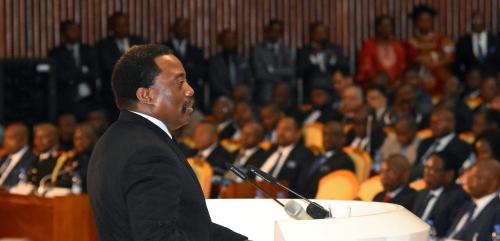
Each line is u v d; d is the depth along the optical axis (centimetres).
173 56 615
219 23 3055
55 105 2352
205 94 2756
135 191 571
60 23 2688
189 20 2819
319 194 1636
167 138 607
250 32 3081
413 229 561
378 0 3150
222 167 2022
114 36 2639
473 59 2806
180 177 586
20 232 1422
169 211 566
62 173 1867
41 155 2030
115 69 615
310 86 2719
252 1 3078
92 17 2934
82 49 2620
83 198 1388
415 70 2556
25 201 1406
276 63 2734
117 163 586
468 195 1450
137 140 589
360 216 558
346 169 1820
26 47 2884
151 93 604
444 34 3181
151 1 2989
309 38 2812
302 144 1988
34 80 2331
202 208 597
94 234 1393
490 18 3178
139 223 563
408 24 3155
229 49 2720
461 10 3178
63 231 1380
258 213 654
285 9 3103
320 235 542
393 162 1525
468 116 2333
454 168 1491
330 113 2389
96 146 618
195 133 2061
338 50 2777
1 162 2069
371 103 2294
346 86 2436
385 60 2784
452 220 1442
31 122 2325
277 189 1600
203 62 2728
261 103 2716
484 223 1327
